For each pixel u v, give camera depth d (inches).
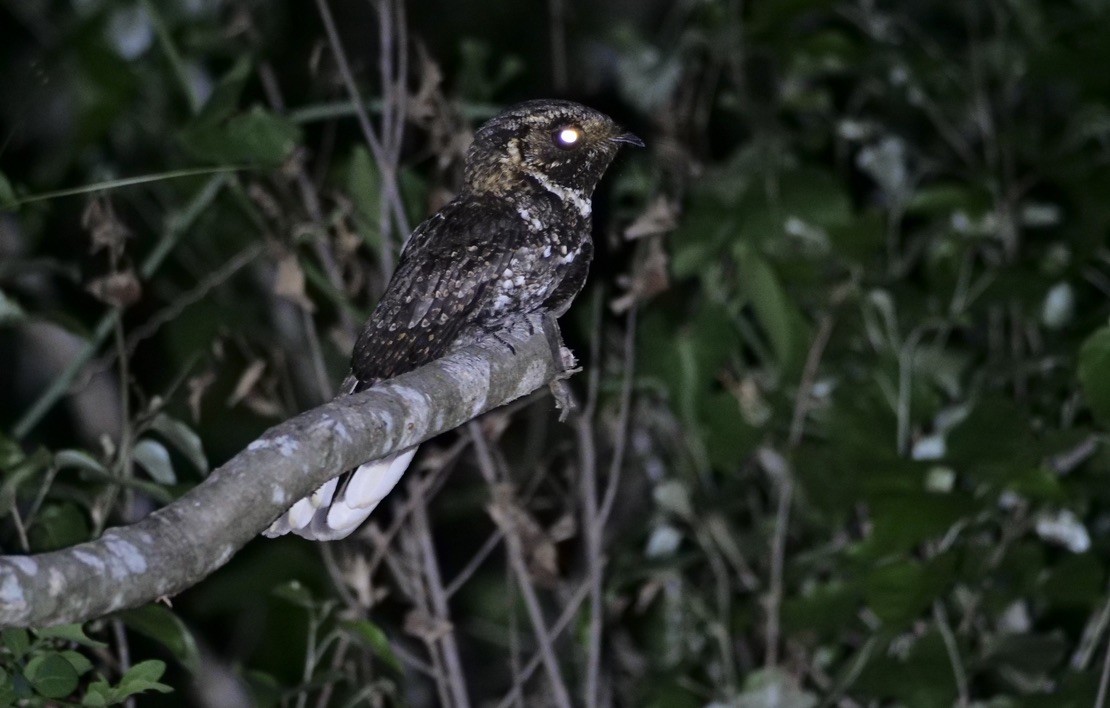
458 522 408.5
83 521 250.4
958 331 363.9
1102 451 302.4
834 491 302.2
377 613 350.3
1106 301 346.0
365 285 334.3
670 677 311.1
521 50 429.4
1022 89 389.7
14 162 332.5
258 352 350.6
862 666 281.1
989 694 327.9
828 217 315.3
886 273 339.9
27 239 338.0
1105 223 319.6
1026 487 271.0
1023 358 319.3
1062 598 291.7
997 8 363.9
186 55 331.6
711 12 343.6
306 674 272.8
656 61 357.1
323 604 282.4
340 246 305.9
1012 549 295.7
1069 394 323.3
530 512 319.6
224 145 281.1
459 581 296.7
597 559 299.3
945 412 326.0
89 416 360.8
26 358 382.9
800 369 305.4
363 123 283.4
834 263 318.0
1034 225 374.3
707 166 352.8
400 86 287.0
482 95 333.7
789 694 296.0
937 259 320.8
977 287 316.5
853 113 358.6
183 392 311.1
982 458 277.6
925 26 420.8
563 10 427.8
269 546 332.5
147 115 337.1
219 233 342.6
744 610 323.9
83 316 368.5
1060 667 327.3
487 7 440.8
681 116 339.9
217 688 345.7
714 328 307.1
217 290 332.2
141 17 306.8
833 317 311.3
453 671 292.2
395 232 301.6
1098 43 342.0
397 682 319.6
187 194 315.0
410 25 433.1
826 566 319.3
